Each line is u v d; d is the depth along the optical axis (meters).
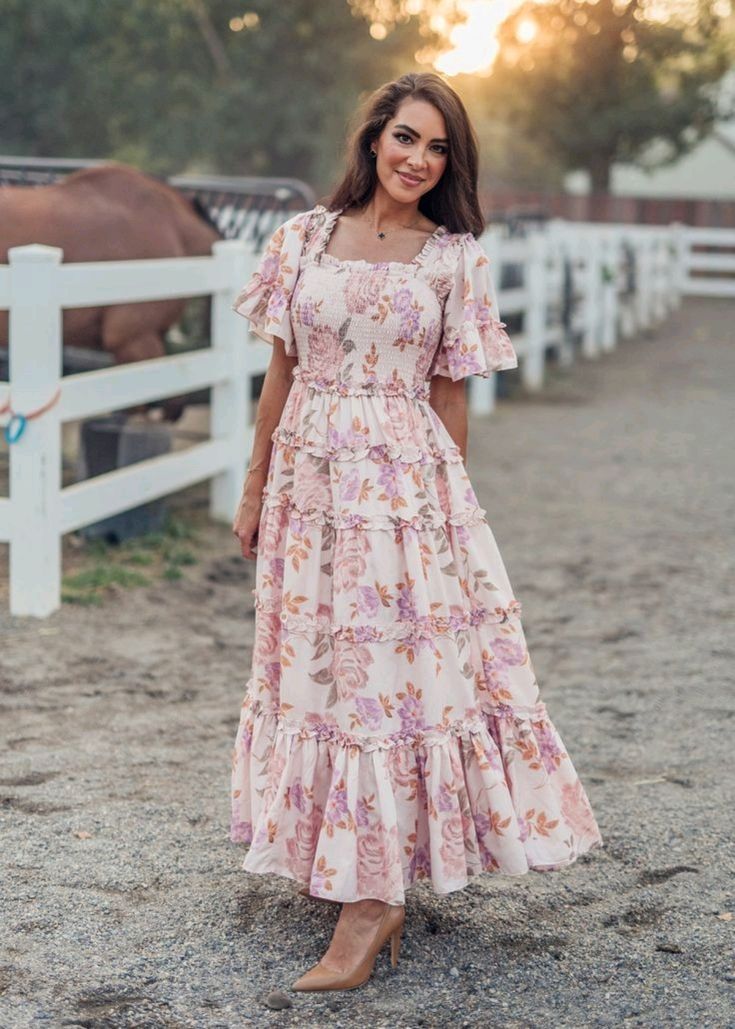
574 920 3.00
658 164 26.38
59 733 4.11
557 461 9.39
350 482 2.71
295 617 2.75
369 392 2.74
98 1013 2.56
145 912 2.98
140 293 5.82
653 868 3.27
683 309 21.12
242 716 2.93
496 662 2.83
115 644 5.02
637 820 3.55
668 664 5.04
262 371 7.15
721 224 25.00
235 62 23.64
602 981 2.74
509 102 24.78
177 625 5.32
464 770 2.77
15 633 5.03
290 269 2.82
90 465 6.80
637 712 4.48
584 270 15.38
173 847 3.31
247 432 7.00
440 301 2.78
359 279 2.73
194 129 23.20
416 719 2.72
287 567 2.76
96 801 3.59
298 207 7.89
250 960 2.79
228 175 24.94
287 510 2.81
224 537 6.74
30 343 5.00
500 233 12.19
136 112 23.62
